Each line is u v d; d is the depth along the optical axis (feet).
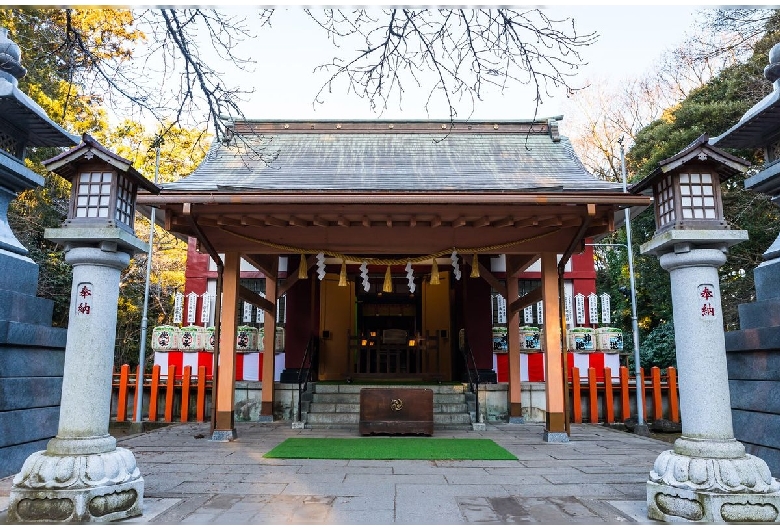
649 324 61.57
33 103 20.86
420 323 49.44
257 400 36.94
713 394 14.19
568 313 45.85
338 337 49.14
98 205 15.40
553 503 15.62
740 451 13.80
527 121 38.68
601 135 86.69
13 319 20.01
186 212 24.62
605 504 15.53
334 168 32.60
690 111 48.55
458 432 31.45
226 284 29.84
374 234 28.58
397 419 29.84
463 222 26.32
